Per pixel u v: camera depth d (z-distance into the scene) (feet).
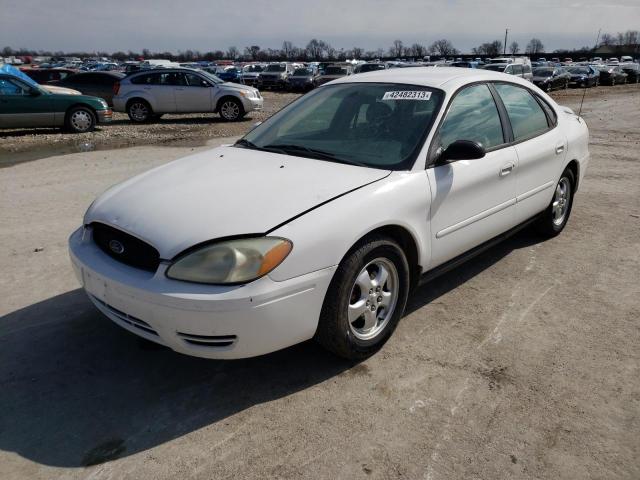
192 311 8.05
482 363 10.19
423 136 11.00
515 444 8.15
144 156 32.27
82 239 10.00
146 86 51.11
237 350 8.41
